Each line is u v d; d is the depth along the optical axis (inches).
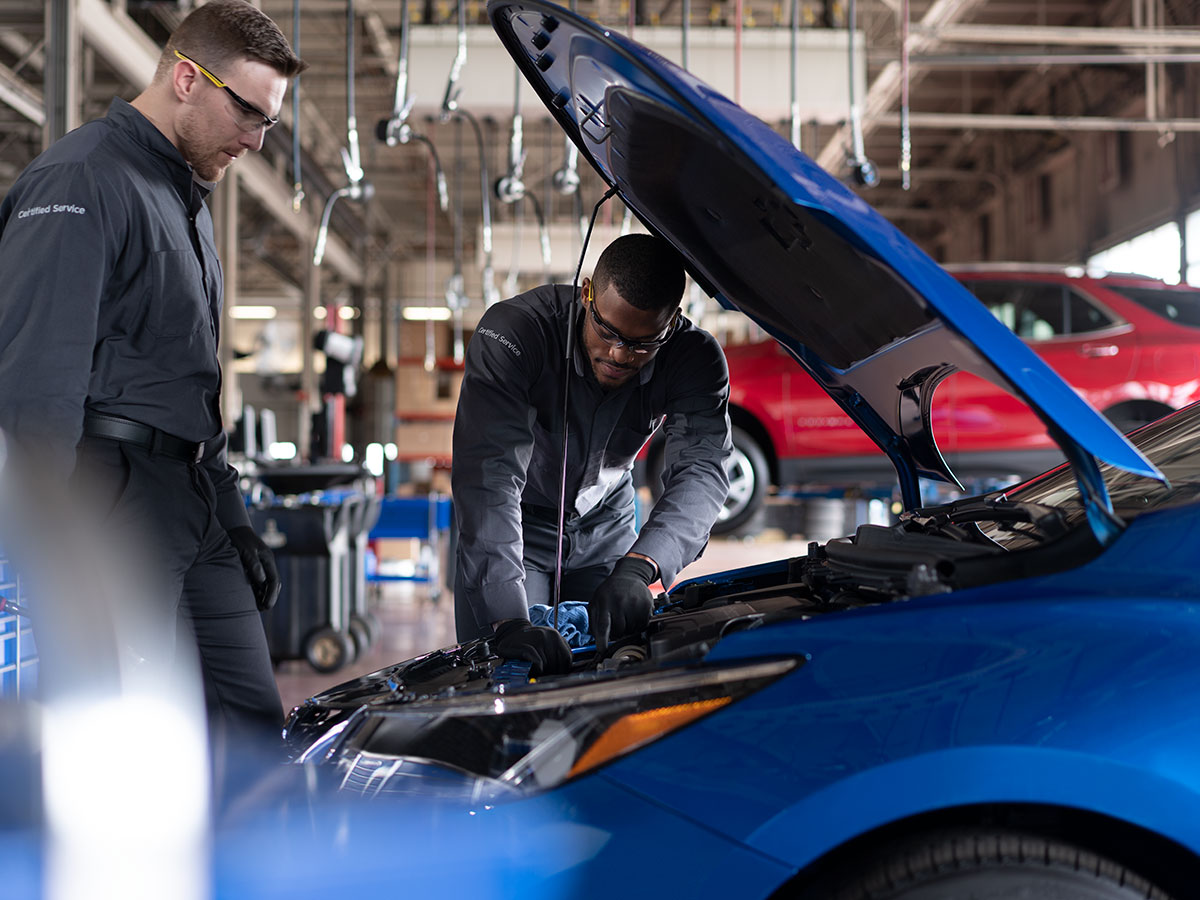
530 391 69.4
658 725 36.4
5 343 52.9
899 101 485.1
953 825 35.7
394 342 751.7
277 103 60.8
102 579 51.3
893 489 217.3
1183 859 35.8
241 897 36.9
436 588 262.1
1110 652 35.6
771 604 54.2
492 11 51.5
